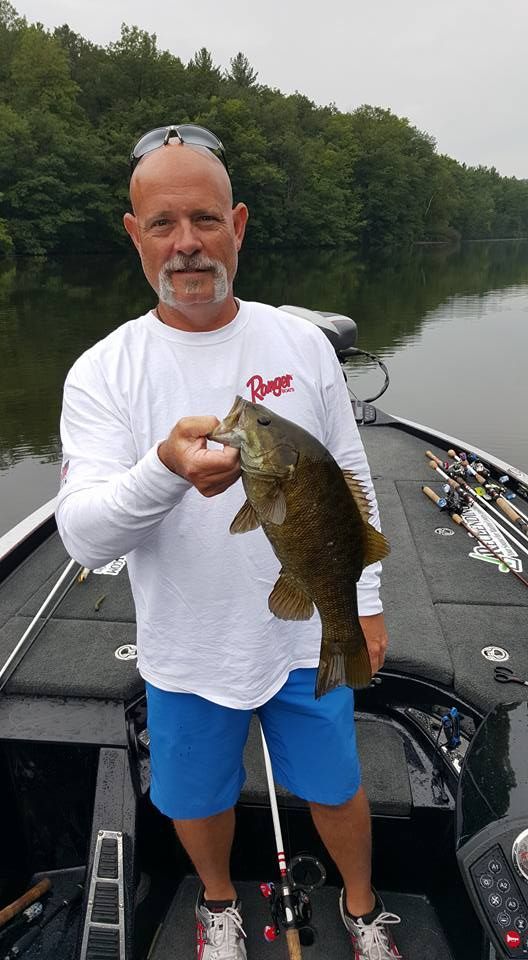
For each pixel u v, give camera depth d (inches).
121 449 37.4
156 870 50.7
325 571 34.8
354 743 42.9
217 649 39.2
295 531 33.4
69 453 37.9
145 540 38.1
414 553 75.3
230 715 40.4
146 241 37.5
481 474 96.0
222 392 38.2
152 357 38.1
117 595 67.2
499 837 35.9
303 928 46.6
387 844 48.5
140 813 47.9
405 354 346.6
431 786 48.3
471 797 39.4
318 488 33.3
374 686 55.4
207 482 30.9
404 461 103.2
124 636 60.0
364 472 45.0
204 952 43.0
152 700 41.2
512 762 39.8
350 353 107.5
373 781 48.7
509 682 53.7
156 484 32.3
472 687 53.2
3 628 61.7
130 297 541.0
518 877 34.9
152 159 36.8
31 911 49.6
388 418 121.6
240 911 48.0
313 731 41.7
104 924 41.3
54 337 367.6
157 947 46.3
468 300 579.8
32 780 50.3
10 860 52.7
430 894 49.7
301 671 42.0
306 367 40.6
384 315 484.4
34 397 256.4
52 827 52.1
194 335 37.9
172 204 35.8
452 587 68.4
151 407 37.9
